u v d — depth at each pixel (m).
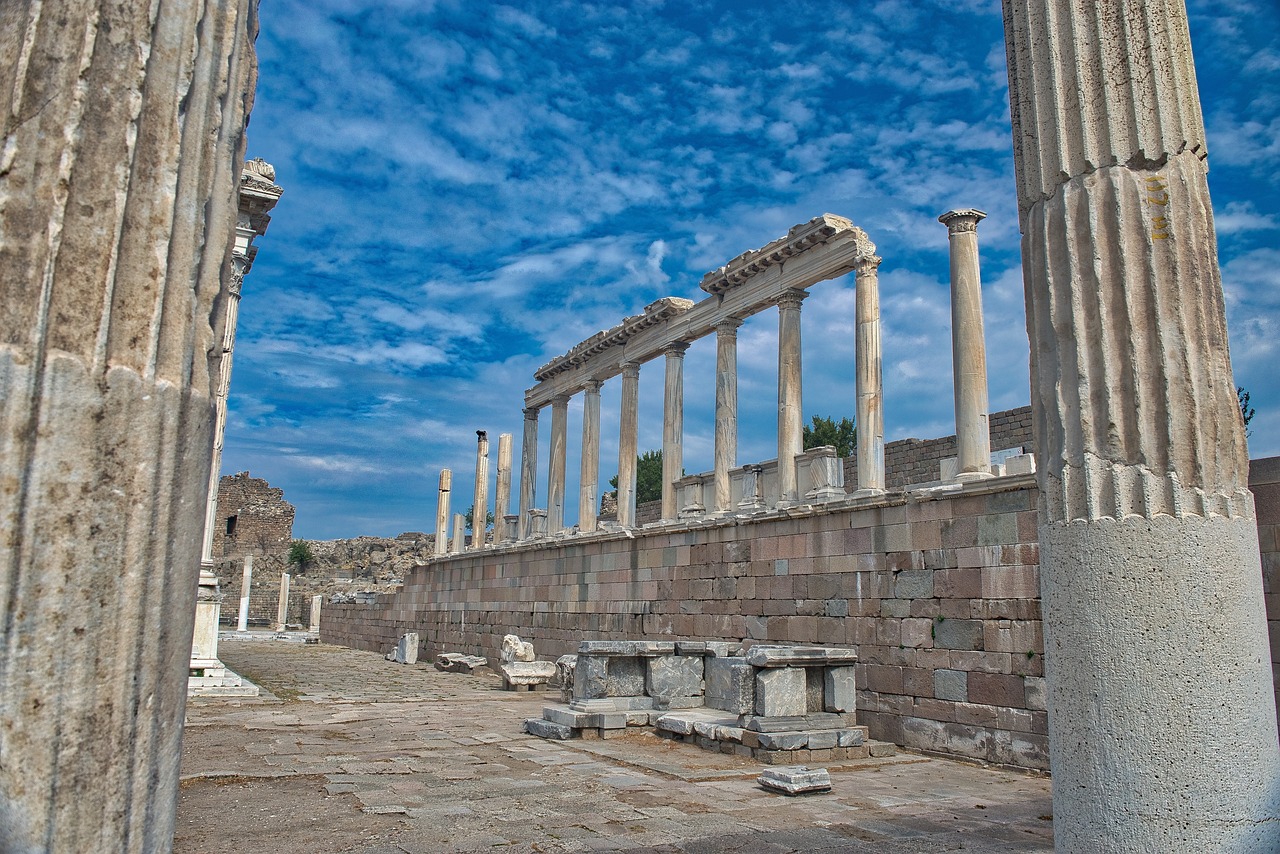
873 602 16.64
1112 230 5.72
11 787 2.88
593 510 30.52
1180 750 5.08
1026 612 13.70
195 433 3.49
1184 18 6.04
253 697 19.77
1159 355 5.53
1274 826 5.16
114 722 3.11
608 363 30.55
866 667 16.59
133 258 3.28
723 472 24.12
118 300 3.23
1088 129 5.89
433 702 20.50
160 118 3.40
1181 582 5.23
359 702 19.94
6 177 3.07
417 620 39.56
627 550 25.67
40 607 2.97
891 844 8.41
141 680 3.21
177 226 3.43
